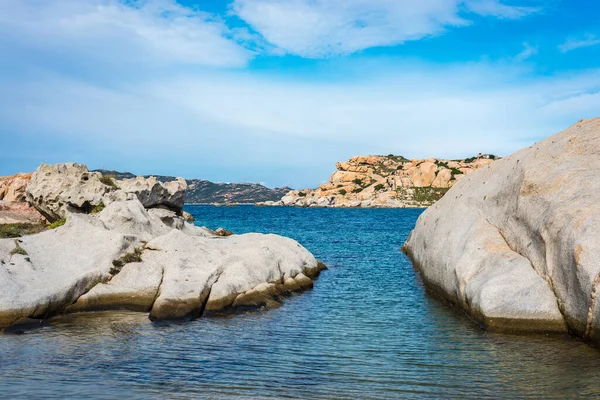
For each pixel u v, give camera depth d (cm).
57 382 1184
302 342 1544
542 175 1762
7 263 1889
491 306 1600
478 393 1122
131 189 3425
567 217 1495
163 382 1194
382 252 4175
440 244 2328
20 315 1673
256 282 2148
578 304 1397
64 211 3206
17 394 1106
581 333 1402
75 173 3444
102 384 1175
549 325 1502
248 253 2336
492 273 1741
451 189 2883
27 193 3350
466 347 1460
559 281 1493
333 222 9562
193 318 1822
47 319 1758
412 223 9325
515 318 1551
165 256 2131
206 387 1165
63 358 1364
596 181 1573
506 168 2186
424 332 1642
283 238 3091
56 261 2016
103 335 1595
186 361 1353
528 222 1727
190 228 3547
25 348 1448
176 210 3950
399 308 2038
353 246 4728
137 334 1611
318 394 1126
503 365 1296
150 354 1410
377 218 11625
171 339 1563
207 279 2005
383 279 2788
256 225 8281
